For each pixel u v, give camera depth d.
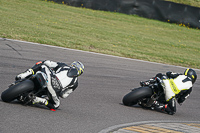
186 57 66.56
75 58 43.44
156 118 23.44
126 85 34.62
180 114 26.83
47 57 40.16
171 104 25.31
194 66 58.50
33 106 20.27
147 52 62.94
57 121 17.73
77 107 22.45
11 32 51.22
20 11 77.25
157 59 58.09
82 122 18.55
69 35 61.78
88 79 33.38
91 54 49.53
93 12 101.06
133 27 93.50
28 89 18.59
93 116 20.59
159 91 24.92
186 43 87.44
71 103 23.33
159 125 20.14
